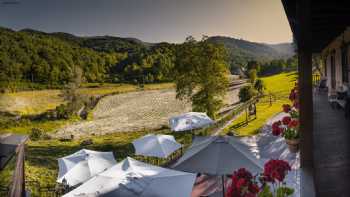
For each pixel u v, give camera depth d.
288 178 6.25
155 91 78.88
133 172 7.35
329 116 10.45
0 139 6.21
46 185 15.27
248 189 4.27
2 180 4.30
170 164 14.72
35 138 32.09
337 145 6.89
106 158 13.30
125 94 75.44
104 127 39.72
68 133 36.91
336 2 5.89
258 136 10.72
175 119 19.66
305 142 4.91
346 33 11.23
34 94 69.44
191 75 24.48
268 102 26.72
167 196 6.51
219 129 19.23
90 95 71.12
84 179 11.87
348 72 11.34
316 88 19.78
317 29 9.86
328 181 4.94
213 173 7.41
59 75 78.12
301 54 4.83
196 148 8.49
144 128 35.09
